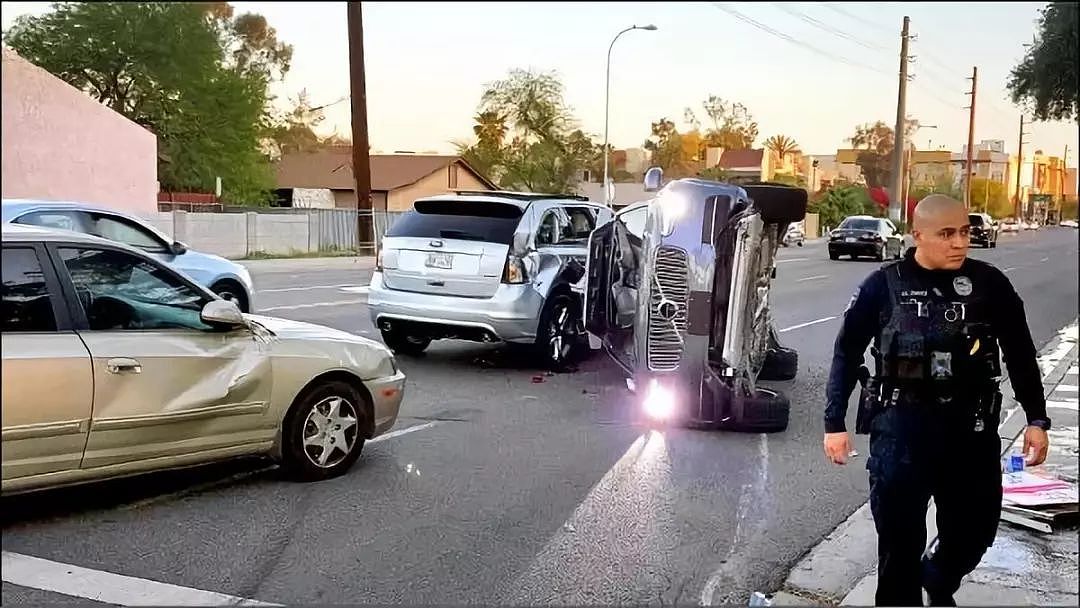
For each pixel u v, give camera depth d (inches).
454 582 175.3
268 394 222.4
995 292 144.2
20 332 187.9
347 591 170.2
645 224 318.0
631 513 216.5
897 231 428.8
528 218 386.0
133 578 173.2
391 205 1644.9
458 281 379.2
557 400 338.6
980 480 146.6
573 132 1921.8
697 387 295.7
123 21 474.3
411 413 313.7
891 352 145.0
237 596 166.9
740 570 184.9
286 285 735.1
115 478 202.5
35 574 173.8
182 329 212.4
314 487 229.3
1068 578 177.9
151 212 684.1
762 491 236.4
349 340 245.4
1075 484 229.8
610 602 169.2
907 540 147.9
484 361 417.7
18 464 184.2
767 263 313.1
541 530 203.9
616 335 356.2
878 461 147.0
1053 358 466.3
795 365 392.8
